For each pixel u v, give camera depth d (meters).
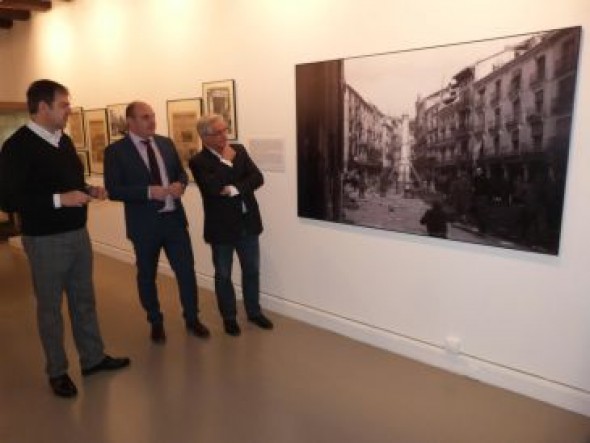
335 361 2.99
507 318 2.56
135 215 3.14
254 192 3.63
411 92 2.71
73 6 5.41
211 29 3.86
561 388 2.43
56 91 2.43
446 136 2.60
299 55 3.26
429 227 2.77
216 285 3.37
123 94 4.95
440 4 2.52
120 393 2.69
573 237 2.27
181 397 2.63
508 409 2.45
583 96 2.15
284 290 3.72
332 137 3.14
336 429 2.32
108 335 3.44
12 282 4.77
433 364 2.90
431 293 2.85
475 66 2.44
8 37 6.70
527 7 2.24
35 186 2.44
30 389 2.76
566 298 2.34
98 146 5.45
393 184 2.88
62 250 2.55
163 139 3.28
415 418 2.39
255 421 2.40
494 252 2.54
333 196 3.22
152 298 3.31
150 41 4.48
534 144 2.30
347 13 2.94
